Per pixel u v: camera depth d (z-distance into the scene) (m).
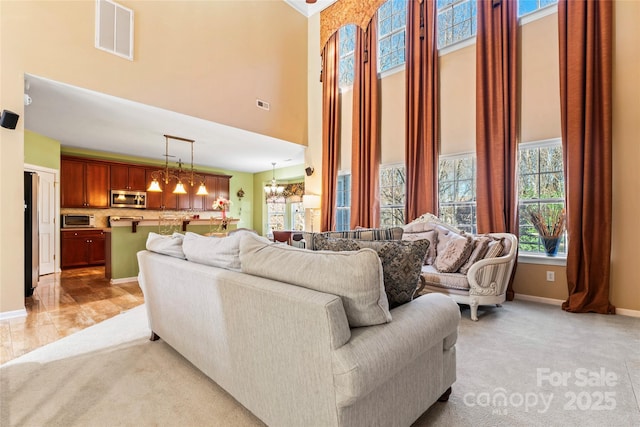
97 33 3.72
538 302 3.67
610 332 2.68
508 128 3.82
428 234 3.98
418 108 4.56
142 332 2.72
